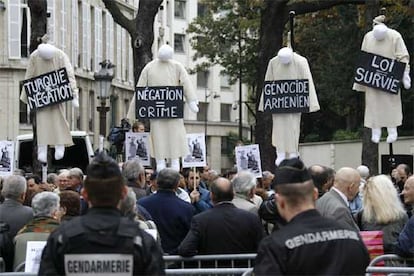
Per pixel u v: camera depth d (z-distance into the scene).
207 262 9.62
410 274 8.68
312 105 15.21
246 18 43.53
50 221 9.28
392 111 15.02
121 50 62.41
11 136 48.47
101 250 5.78
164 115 15.26
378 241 9.84
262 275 5.87
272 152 24.27
